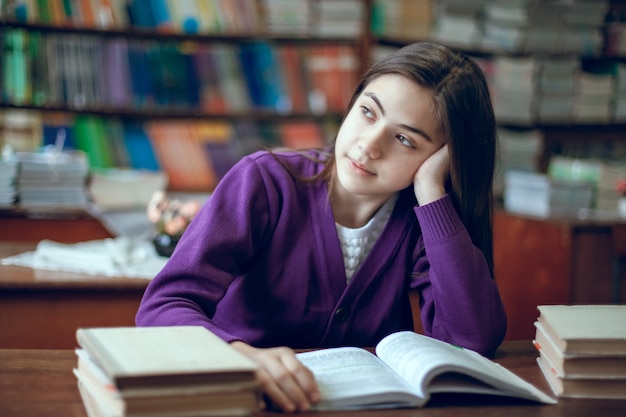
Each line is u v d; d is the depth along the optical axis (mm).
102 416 914
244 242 1441
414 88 1408
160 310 1276
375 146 1404
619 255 2592
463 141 1471
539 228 3459
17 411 994
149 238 3248
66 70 3750
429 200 1494
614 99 4480
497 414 1055
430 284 1571
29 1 3678
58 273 2113
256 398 913
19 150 3748
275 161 1545
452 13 4230
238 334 1523
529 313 3510
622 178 3746
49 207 3545
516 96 4383
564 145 4539
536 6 4324
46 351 1281
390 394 1058
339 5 3973
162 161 3934
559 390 1153
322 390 1067
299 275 1517
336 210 1572
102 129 3846
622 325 1216
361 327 1555
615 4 4488
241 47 3941
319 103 4039
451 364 1090
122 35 3797
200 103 3914
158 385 866
